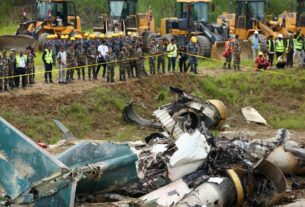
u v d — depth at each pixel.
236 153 20.89
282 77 45.41
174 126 25.52
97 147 18.56
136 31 54.97
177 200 18.44
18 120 32.00
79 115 34.66
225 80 44.72
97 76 42.09
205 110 31.08
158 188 19.64
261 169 20.31
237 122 38.09
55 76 41.38
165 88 41.41
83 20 78.81
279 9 85.94
